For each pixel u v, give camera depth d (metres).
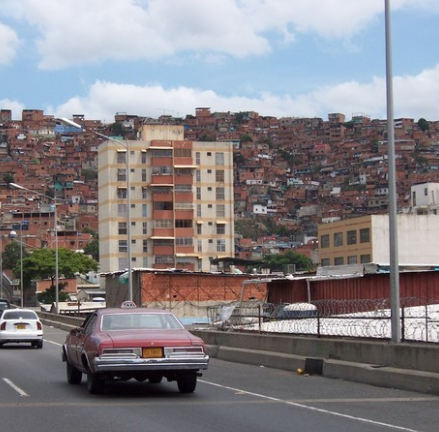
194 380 18.06
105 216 113.00
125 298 68.88
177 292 64.50
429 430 13.06
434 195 106.06
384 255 82.38
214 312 55.41
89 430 13.16
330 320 26.97
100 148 115.38
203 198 114.19
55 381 21.08
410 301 41.25
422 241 82.62
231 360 27.84
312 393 18.14
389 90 21.38
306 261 144.62
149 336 17.19
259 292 65.81
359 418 14.35
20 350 35.19
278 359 24.59
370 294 47.03
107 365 16.72
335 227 89.50
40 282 122.56
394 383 18.86
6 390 18.88
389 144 21.08
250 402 16.61
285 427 13.45
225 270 92.81
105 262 113.06
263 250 181.00
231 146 116.06
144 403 16.48
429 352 18.55
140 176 112.38
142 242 111.75
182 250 112.31
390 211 20.80
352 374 20.61
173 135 117.19
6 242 165.88
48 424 13.77
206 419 14.34
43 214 182.88
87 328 18.77
